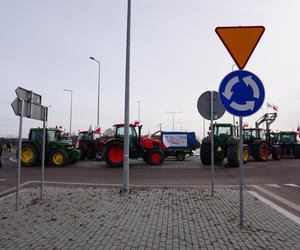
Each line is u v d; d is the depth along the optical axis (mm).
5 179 14859
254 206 8453
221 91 6383
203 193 10430
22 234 6016
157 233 6086
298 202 9383
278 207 8375
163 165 22328
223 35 6430
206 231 6207
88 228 6406
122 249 5246
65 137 25375
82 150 27375
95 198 9508
